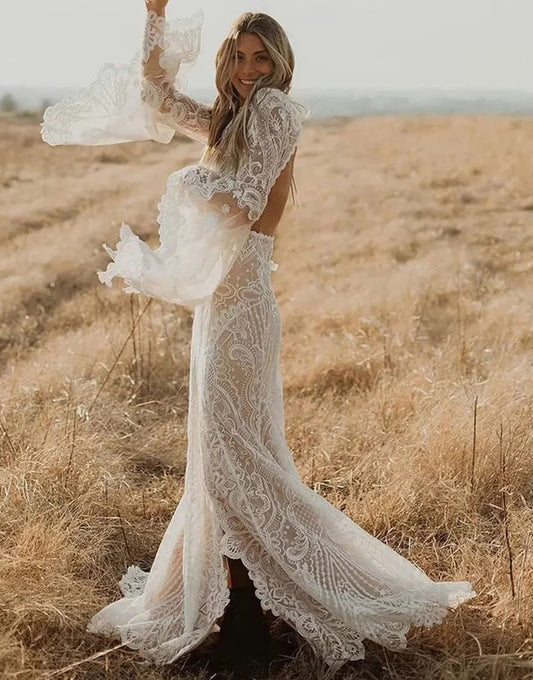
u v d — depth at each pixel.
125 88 3.37
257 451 3.28
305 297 9.01
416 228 12.87
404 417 5.54
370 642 3.42
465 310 7.98
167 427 5.75
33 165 21.58
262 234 3.27
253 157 3.12
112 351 6.59
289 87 3.28
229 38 3.20
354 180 17.80
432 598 3.40
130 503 4.61
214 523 3.29
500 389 5.41
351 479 4.86
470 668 3.15
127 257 3.01
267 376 3.35
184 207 3.08
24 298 9.32
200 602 3.30
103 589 3.84
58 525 3.89
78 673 3.22
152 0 3.32
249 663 3.35
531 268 10.34
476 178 17.28
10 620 3.38
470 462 4.64
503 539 4.10
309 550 3.29
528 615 3.45
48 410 5.48
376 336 7.16
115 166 21.81
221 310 3.25
